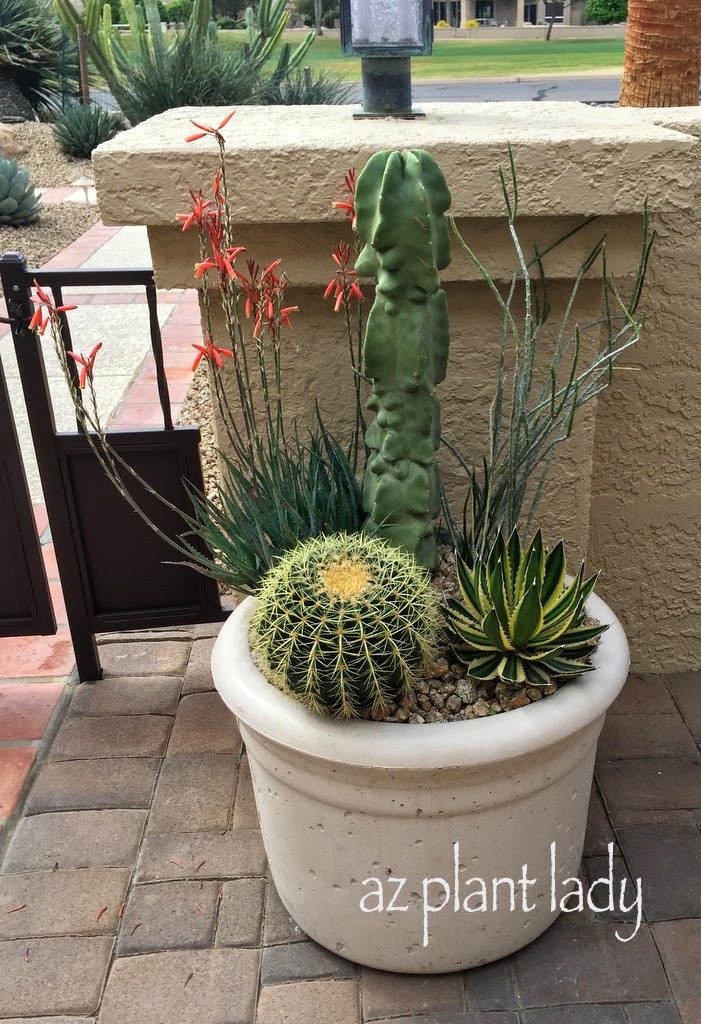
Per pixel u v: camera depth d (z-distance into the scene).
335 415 2.01
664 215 1.88
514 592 1.53
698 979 1.65
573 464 2.03
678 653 2.43
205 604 2.36
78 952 1.73
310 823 1.55
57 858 1.93
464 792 1.44
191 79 10.30
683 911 1.78
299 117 2.18
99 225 8.65
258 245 1.80
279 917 1.79
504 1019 1.59
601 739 2.21
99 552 2.29
